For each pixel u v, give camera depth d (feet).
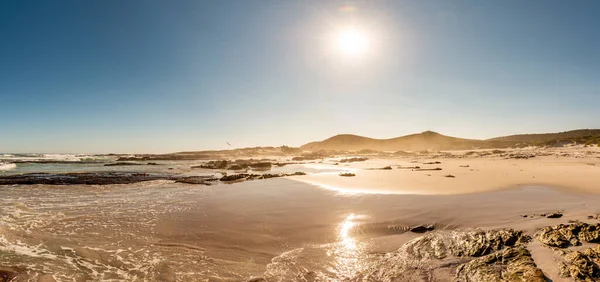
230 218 42.96
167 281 24.68
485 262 25.49
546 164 112.37
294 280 25.23
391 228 37.68
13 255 29.27
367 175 91.56
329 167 149.07
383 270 26.68
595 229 27.81
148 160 244.42
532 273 22.25
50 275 25.22
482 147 421.18
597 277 20.94
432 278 24.68
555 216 36.09
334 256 30.09
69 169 136.56
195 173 122.01
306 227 38.63
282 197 56.59
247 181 84.94
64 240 34.01
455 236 32.04
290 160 238.48
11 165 147.64
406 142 583.99
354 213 43.45
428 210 42.86
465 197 50.52
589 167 94.99
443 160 172.96
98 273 25.98
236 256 30.35
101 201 55.88
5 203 53.93
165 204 52.60
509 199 47.78
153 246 32.73
